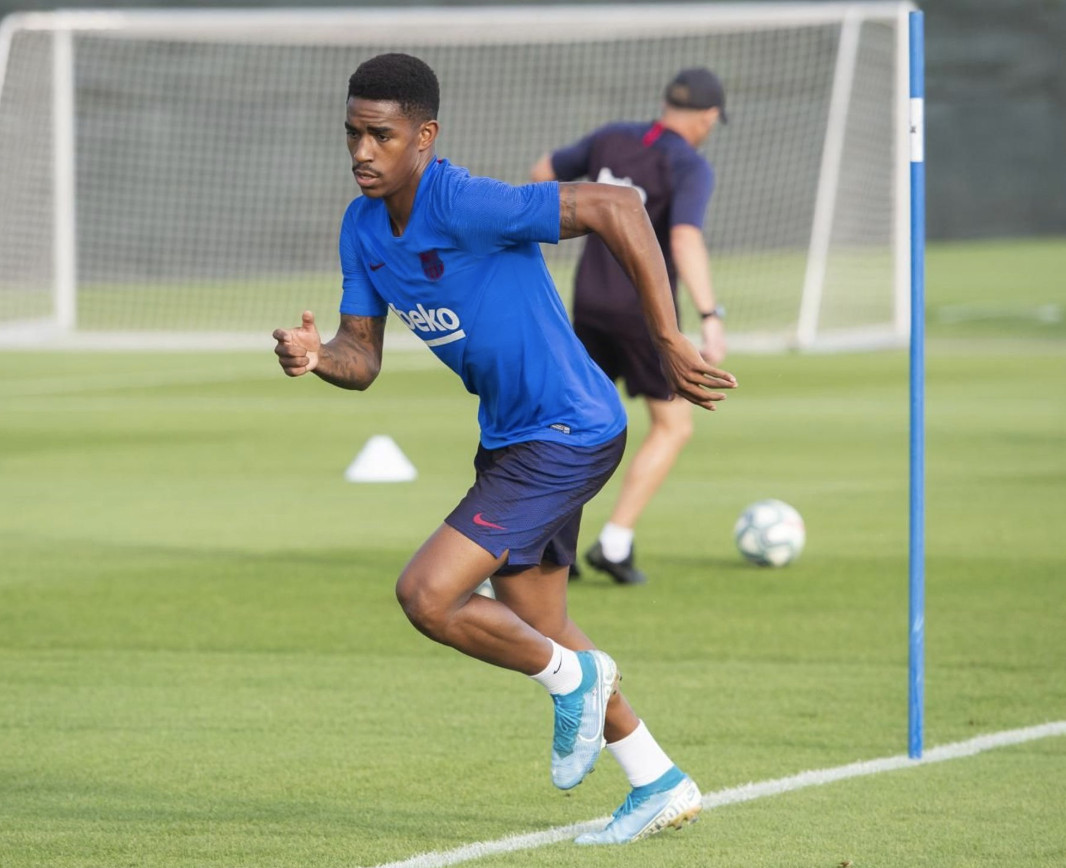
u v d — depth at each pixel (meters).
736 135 109.81
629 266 14.55
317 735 19.67
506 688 21.97
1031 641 23.98
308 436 50.00
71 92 91.38
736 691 21.48
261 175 113.44
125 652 23.92
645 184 28.69
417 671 22.86
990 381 62.34
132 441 49.06
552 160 29.47
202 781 17.80
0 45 90.69
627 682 22.03
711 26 101.00
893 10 80.19
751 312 88.94
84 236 111.62
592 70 112.38
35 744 19.27
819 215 83.81
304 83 112.81
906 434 48.53
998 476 40.25
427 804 16.98
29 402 60.00
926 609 26.20
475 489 15.15
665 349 14.74
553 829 16.11
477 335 15.05
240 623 25.77
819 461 43.59
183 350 82.50
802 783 17.42
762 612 26.28
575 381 15.29
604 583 28.98
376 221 15.18
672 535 33.62
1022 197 130.12
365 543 32.69
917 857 15.05
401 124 14.41
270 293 105.31
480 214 14.46
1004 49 128.50
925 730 19.52
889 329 82.88
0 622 25.84
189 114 112.75
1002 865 14.84
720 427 50.78
